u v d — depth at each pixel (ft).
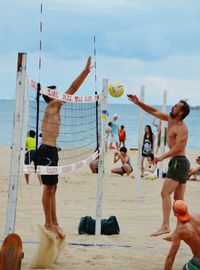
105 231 26.58
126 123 261.65
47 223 20.77
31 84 18.71
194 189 47.34
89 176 53.42
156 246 24.39
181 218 16.67
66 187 45.37
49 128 20.61
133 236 26.50
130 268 20.31
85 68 22.48
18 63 17.87
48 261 19.89
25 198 38.19
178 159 24.35
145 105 25.31
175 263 21.18
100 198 26.14
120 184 48.29
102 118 25.25
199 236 16.51
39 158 20.40
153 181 51.44
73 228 28.09
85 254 22.25
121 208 35.60
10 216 18.02
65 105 26.22
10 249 16.69
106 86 25.11
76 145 40.55
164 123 52.75
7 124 216.33
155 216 32.89
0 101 593.01
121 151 56.80
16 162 17.98
